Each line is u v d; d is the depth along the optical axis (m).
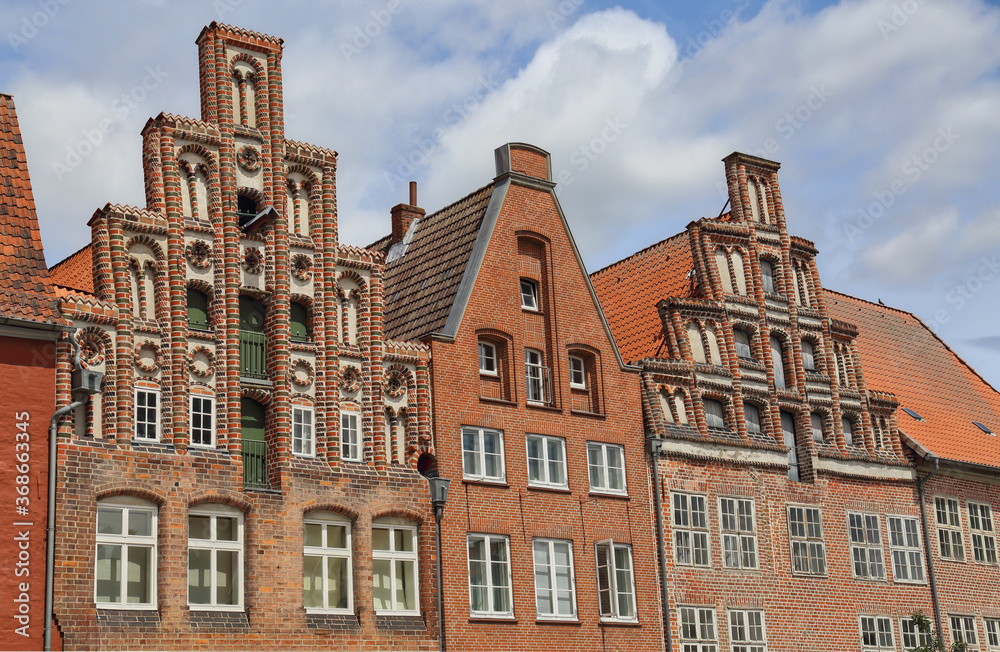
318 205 36.28
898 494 48.44
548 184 42.03
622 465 41.06
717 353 44.97
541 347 40.38
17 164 31.92
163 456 31.33
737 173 48.00
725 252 46.69
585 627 38.41
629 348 45.53
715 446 43.31
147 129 34.03
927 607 47.50
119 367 31.17
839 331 49.16
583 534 39.28
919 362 56.12
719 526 42.62
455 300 38.72
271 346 34.34
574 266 41.88
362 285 36.59
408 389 36.78
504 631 36.56
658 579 40.66
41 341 29.73
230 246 33.97
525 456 38.66
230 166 34.62
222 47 35.53
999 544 51.38
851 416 48.41
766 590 43.03
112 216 32.19
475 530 36.81
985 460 52.00
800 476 46.12
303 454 34.19
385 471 35.34
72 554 29.31
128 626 29.86
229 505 32.41
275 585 32.47
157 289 32.59
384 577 35.03
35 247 30.81
